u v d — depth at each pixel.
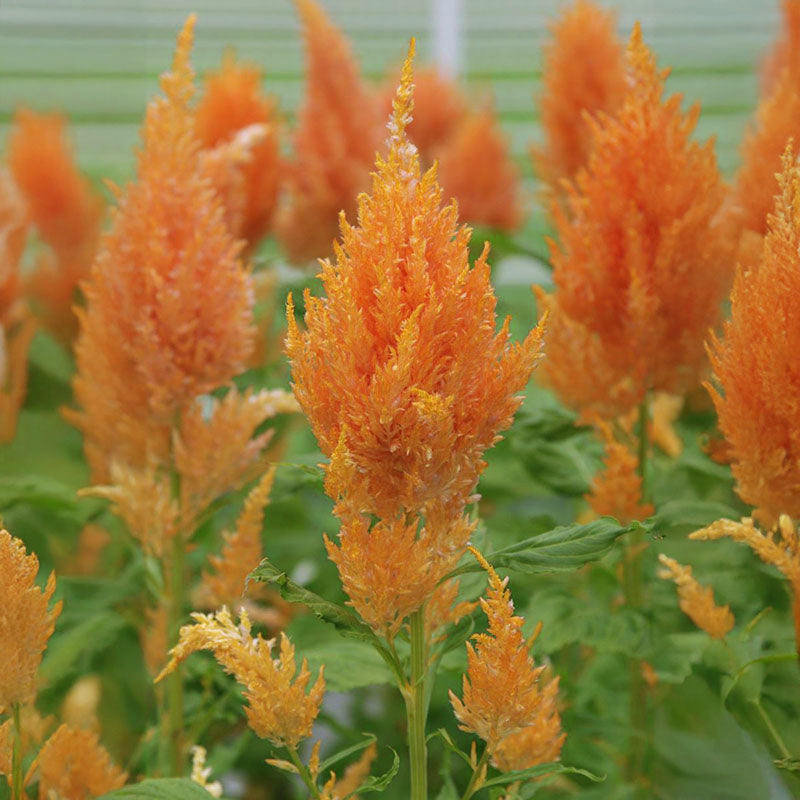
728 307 1.17
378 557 0.83
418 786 0.87
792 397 0.89
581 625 1.08
